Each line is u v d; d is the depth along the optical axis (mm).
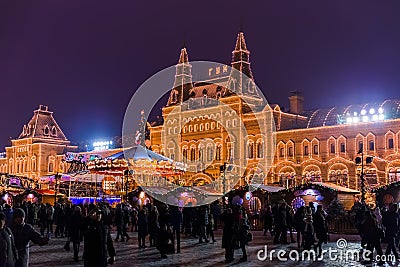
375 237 23203
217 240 35906
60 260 24672
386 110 80688
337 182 81188
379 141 78562
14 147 134125
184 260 24531
